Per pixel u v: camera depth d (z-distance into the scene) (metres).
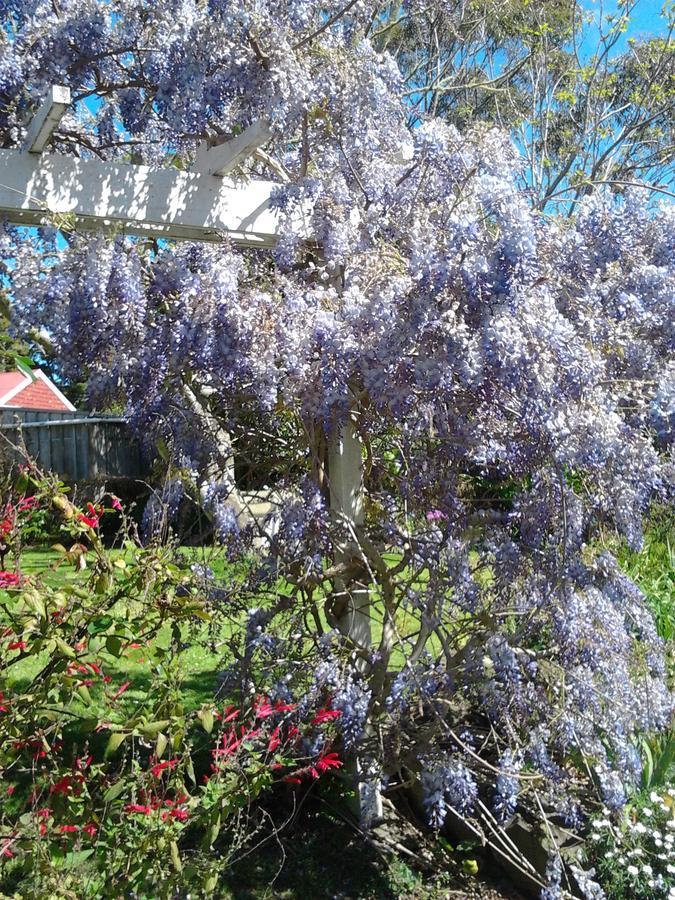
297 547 3.09
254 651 3.10
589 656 2.95
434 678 2.93
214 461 3.32
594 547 3.14
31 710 2.17
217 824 2.22
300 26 3.45
